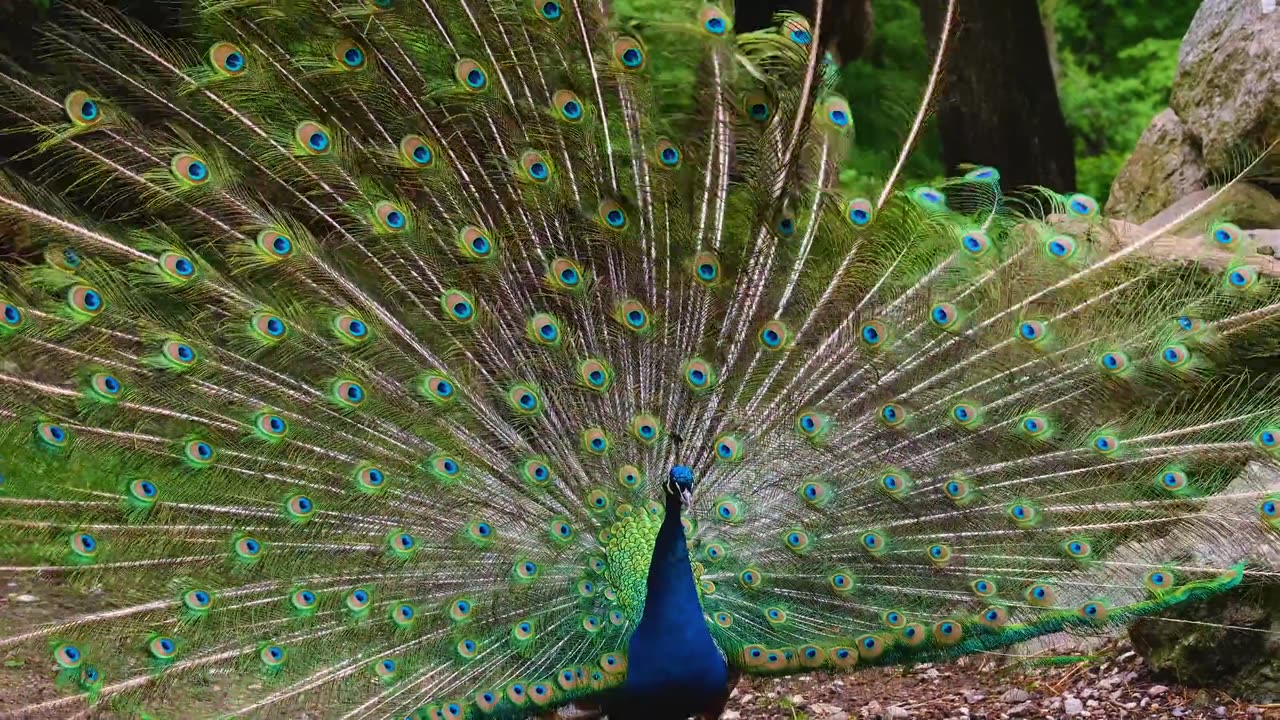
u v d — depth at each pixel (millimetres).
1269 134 9344
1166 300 6918
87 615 6590
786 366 7098
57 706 6535
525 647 6820
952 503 6859
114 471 6875
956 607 6781
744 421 7102
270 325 6934
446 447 7074
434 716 6555
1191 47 10375
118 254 6906
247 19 7043
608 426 7180
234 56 7008
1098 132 18688
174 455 6863
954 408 6918
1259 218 9234
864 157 11734
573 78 7082
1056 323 6934
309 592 6750
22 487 7008
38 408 6785
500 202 7188
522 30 7047
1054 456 6848
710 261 7105
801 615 6902
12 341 6750
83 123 6902
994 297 6957
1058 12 19781
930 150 15523
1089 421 6883
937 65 6887
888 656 6781
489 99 7098
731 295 7121
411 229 7113
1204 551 6668
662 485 7102
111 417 6832
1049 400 6910
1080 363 6887
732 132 6930
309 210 7223
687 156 7070
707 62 6840
